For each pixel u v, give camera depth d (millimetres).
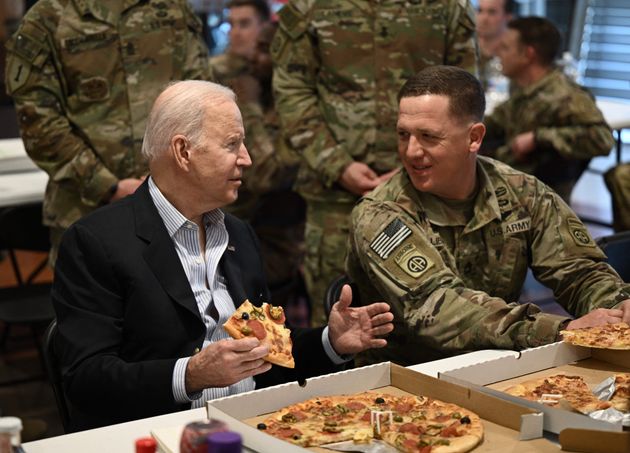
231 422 1824
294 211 4715
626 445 1740
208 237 2422
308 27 3715
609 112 5957
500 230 2734
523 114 5164
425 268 2545
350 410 1968
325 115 3742
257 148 4602
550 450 1799
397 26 3654
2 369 4699
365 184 3641
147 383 2137
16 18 6199
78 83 3578
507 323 2404
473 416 1911
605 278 2711
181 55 3742
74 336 2252
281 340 2117
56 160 3578
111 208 2352
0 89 5930
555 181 5125
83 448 1841
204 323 2332
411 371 2076
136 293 2277
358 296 2799
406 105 2625
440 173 2633
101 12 3582
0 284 5609
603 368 2270
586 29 9062
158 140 2301
